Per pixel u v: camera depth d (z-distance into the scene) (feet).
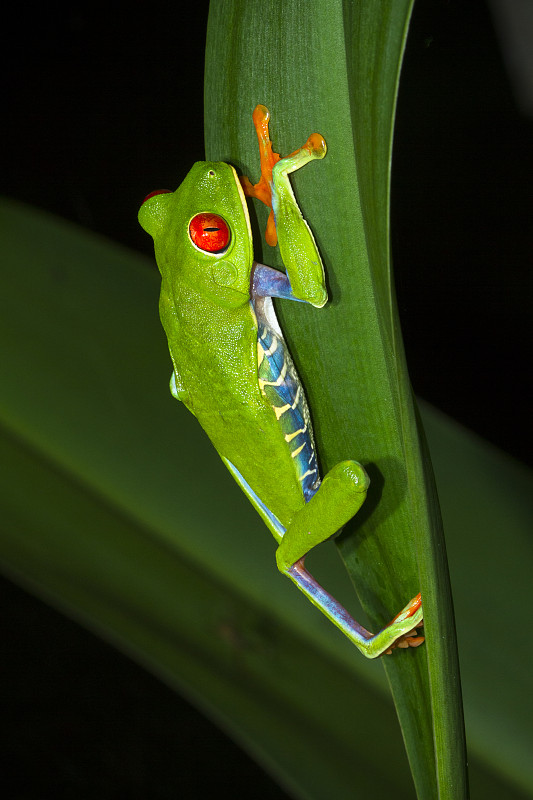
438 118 2.30
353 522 1.41
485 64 2.24
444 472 1.51
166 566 1.50
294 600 1.49
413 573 1.40
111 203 2.65
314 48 1.35
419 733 1.39
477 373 2.28
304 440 1.41
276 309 1.40
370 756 1.46
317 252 1.36
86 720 2.18
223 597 1.49
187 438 1.53
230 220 1.39
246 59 1.37
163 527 1.51
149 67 2.83
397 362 1.28
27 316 1.55
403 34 1.27
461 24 2.21
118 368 1.54
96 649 2.28
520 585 1.47
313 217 1.36
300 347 1.40
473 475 1.51
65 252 1.57
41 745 2.14
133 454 1.52
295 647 1.49
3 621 2.30
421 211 2.31
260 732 1.46
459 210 2.30
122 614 1.48
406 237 2.31
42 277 1.56
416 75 2.28
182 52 2.84
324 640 1.49
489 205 2.29
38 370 1.53
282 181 1.36
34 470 1.51
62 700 2.21
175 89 2.80
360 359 1.38
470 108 2.29
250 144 1.38
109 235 2.64
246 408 1.41
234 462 1.44
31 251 1.56
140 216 1.44
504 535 1.49
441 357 2.29
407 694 1.39
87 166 2.69
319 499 1.39
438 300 2.31
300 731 1.46
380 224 1.28
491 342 2.28
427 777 1.38
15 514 1.50
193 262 1.41
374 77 1.28
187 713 2.19
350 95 1.30
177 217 1.42
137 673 2.25
